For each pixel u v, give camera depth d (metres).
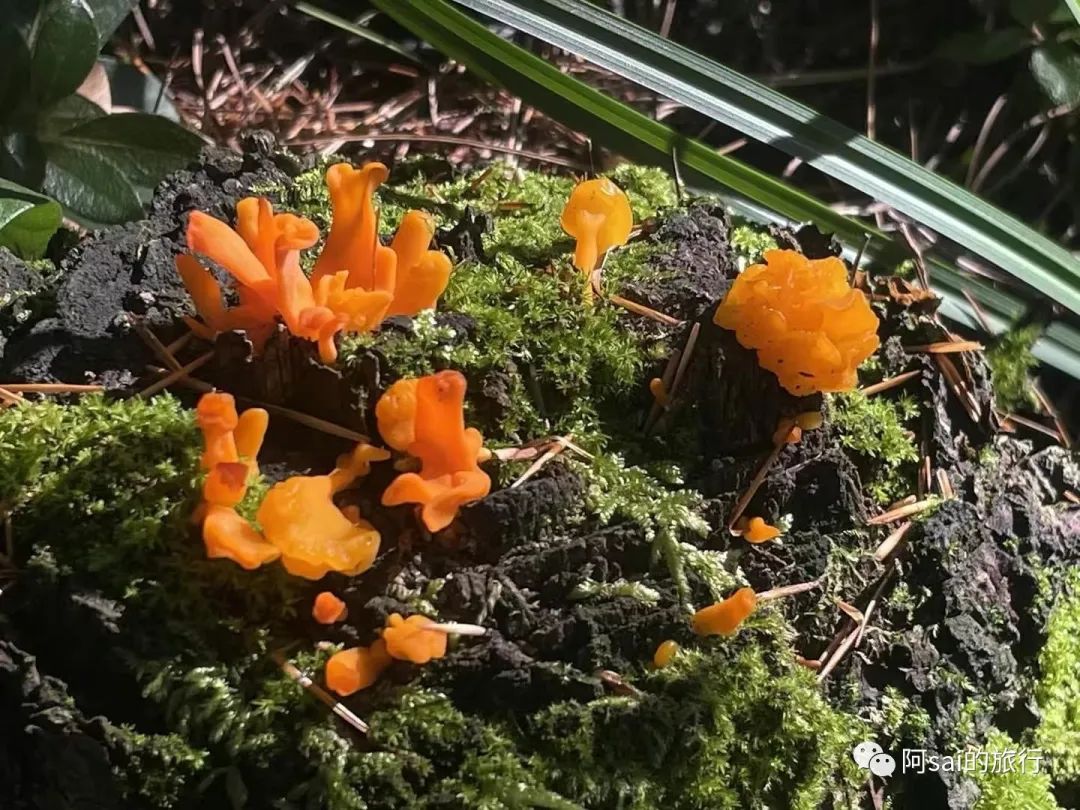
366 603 0.17
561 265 0.21
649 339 0.21
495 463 0.18
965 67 0.41
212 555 0.16
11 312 0.20
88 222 0.27
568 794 0.17
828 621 0.20
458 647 0.17
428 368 0.19
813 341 0.18
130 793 0.16
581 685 0.17
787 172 0.39
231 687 0.16
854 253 0.30
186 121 0.35
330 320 0.17
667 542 0.18
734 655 0.18
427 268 0.18
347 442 0.18
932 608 0.21
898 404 0.22
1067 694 0.23
